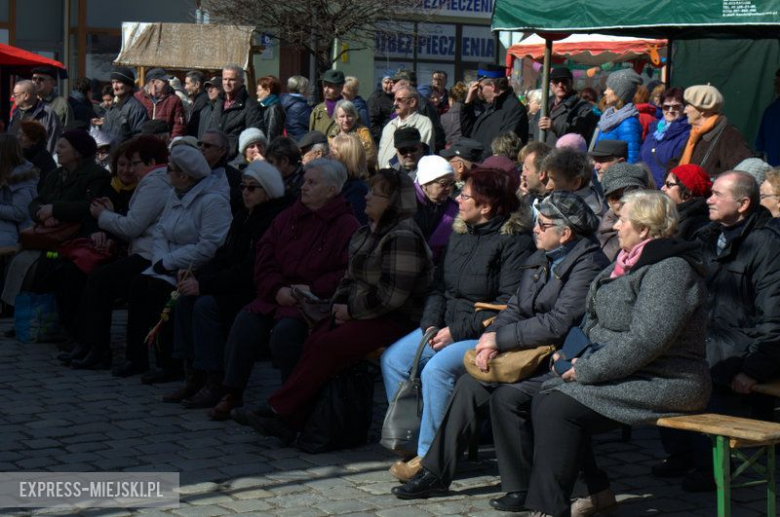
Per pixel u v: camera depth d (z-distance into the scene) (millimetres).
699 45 14523
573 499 6422
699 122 9961
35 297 10789
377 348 7434
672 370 5887
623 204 6086
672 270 5812
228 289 8609
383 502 6516
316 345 7488
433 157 8492
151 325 9398
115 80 16219
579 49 21047
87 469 7059
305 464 7246
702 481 6758
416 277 7375
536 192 8719
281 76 28719
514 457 6375
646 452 7652
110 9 26906
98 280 9766
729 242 7113
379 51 29031
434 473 6574
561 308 6324
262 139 11023
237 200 9914
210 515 6230
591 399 5887
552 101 13484
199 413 8469
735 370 6875
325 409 7496
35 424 8047
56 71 16438
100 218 9961
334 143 9539
